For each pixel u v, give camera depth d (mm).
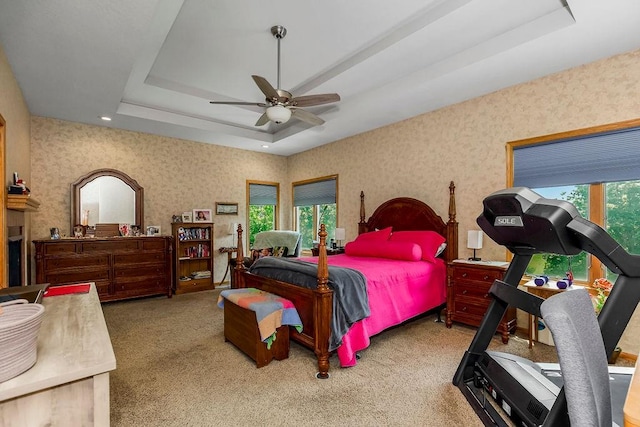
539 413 1329
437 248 3955
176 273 5352
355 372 2566
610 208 3018
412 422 1935
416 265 3596
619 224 2961
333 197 5984
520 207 1388
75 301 1787
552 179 3299
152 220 5410
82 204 4707
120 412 2039
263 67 3594
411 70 3506
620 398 1522
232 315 3098
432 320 3896
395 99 3914
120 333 3471
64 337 1241
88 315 1534
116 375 2525
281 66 3564
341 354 2602
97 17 2256
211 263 5781
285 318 2764
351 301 2703
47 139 4504
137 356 2881
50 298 1850
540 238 1431
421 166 4484
